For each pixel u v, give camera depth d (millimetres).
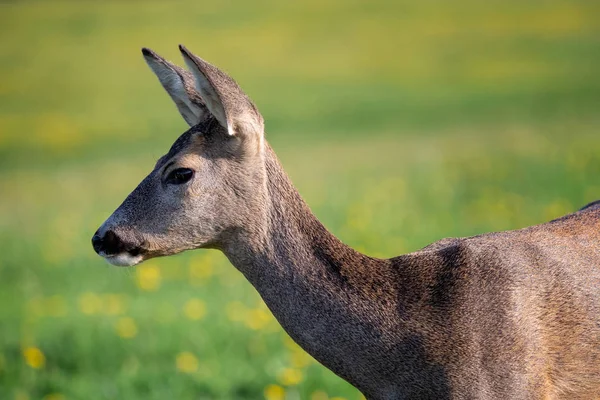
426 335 10609
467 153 40156
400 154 43875
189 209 11086
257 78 77188
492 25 93688
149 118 65688
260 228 11133
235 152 11055
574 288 10820
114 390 17188
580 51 77500
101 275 25328
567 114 51594
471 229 25328
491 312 10586
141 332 19906
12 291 24562
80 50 94688
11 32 107562
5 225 35594
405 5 109000
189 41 95000
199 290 22938
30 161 54625
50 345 19562
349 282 10898
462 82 69000
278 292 11070
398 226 26781
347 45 89625
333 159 44469
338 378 16844
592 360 10766
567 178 30031
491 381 10477
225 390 16953
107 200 39250
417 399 10703
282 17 105812
